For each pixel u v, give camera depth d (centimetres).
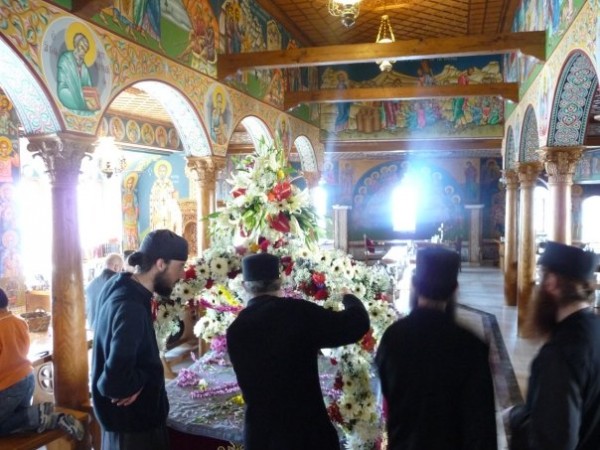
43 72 495
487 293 1443
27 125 533
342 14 770
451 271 218
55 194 532
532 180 1009
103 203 1498
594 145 1316
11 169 874
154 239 309
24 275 893
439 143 1650
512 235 1252
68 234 534
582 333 205
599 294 905
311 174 1588
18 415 444
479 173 2164
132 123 1327
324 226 374
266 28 1116
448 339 212
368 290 338
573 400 197
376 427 315
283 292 330
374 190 2228
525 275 956
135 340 286
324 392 362
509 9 1123
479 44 841
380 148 1647
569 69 639
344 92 1219
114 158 1044
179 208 1592
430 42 870
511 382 683
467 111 1584
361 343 314
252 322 257
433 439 209
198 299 368
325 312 261
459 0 1084
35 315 675
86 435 503
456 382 208
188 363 781
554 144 742
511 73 1301
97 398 308
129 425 302
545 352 207
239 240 351
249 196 342
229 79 939
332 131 1634
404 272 1380
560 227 750
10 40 458
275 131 1194
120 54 613
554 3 708
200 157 863
